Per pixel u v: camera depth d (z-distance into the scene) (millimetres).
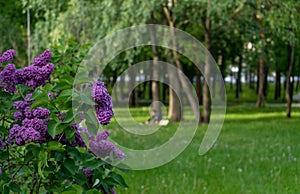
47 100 2951
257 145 11930
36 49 16344
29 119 2973
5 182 3086
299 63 33656
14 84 3191
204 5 17688
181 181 7109
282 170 8070
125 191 6203
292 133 15461
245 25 18891
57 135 3004
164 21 18781
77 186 3029
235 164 8773
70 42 4418
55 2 16453
